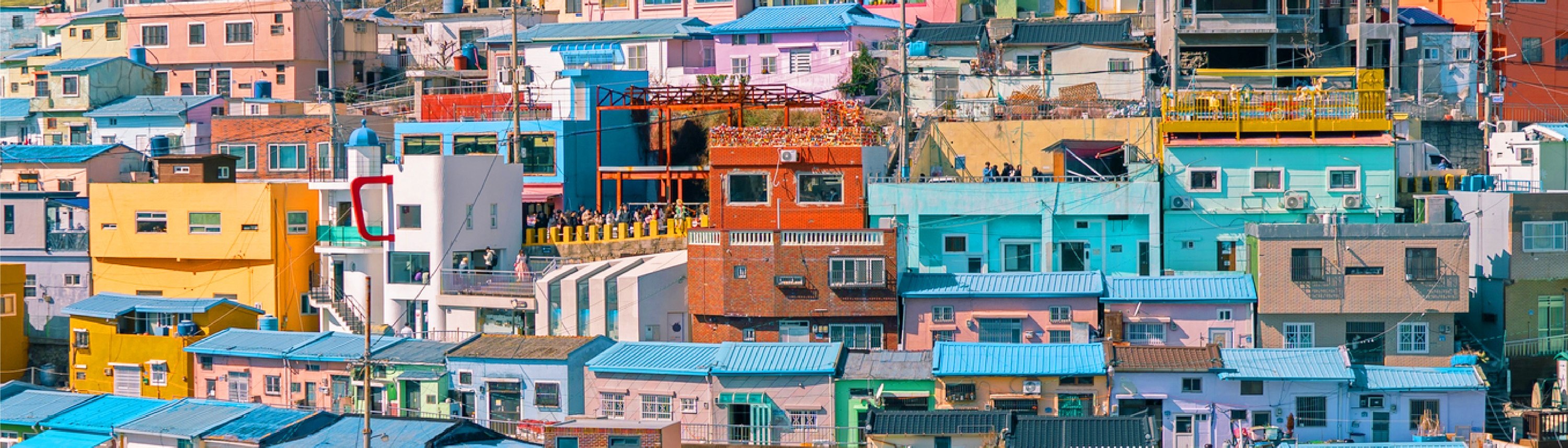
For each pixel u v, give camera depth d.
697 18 120.88
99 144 119.94
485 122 100.94
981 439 65.06
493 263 89.56
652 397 73.31
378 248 90.31
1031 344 73.06
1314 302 75.62
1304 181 82.62
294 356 79.31
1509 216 77.88
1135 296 76.38
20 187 106.12
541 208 99.75
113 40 131.50
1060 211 82.25
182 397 82.19
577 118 101.19
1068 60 103.06
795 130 84.38
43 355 95.50
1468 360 72.12
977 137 89.25
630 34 116.69
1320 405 69.88
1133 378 70.44
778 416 71.88
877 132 92.75
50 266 97.25
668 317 81.44
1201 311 76.12
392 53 132.00
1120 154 86.19
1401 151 86.06
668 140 97.06
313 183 93.25
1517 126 100.06
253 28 126.19
